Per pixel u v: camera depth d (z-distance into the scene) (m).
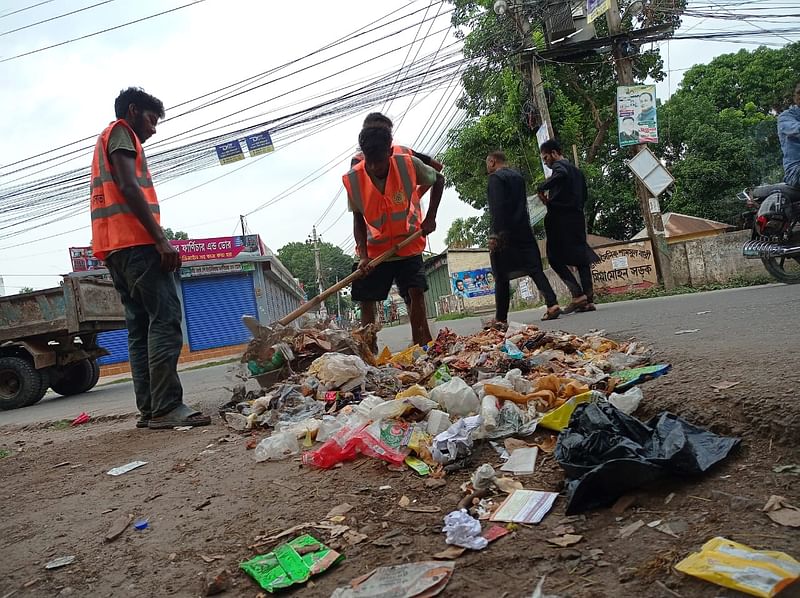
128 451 2.95
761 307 4.69
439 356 4.11
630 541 1.33
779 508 1.34
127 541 1.77
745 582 1.08
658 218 12.05
